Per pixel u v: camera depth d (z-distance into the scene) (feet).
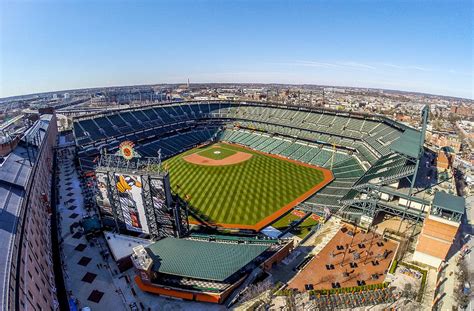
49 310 138.92
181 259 172.35
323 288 169.48
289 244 199.11
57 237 217.36
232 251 180.04
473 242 224.74
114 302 158.61
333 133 447.83
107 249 202.49
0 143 242.58
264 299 160.86
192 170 363.76
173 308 155.22
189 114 577.84
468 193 323.78
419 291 167.02
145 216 205.67
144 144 450.71
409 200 221.46
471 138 651.25
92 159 374.63
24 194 175.52
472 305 158.61
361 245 210.79
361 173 335.26
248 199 282.77
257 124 543.80
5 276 100.12
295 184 321.52
